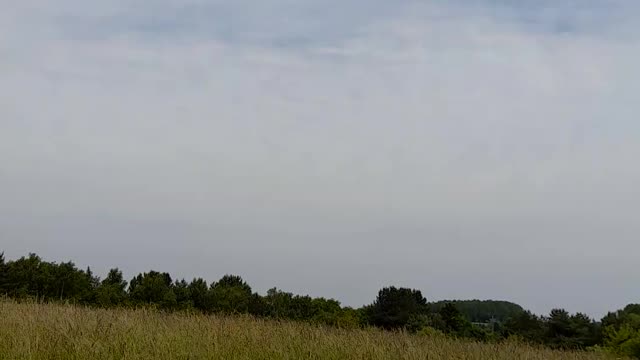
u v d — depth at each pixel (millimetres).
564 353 13547
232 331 9086
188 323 9594
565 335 29078
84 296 30891
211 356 7047
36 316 8891
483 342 12812
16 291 28969
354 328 12094
